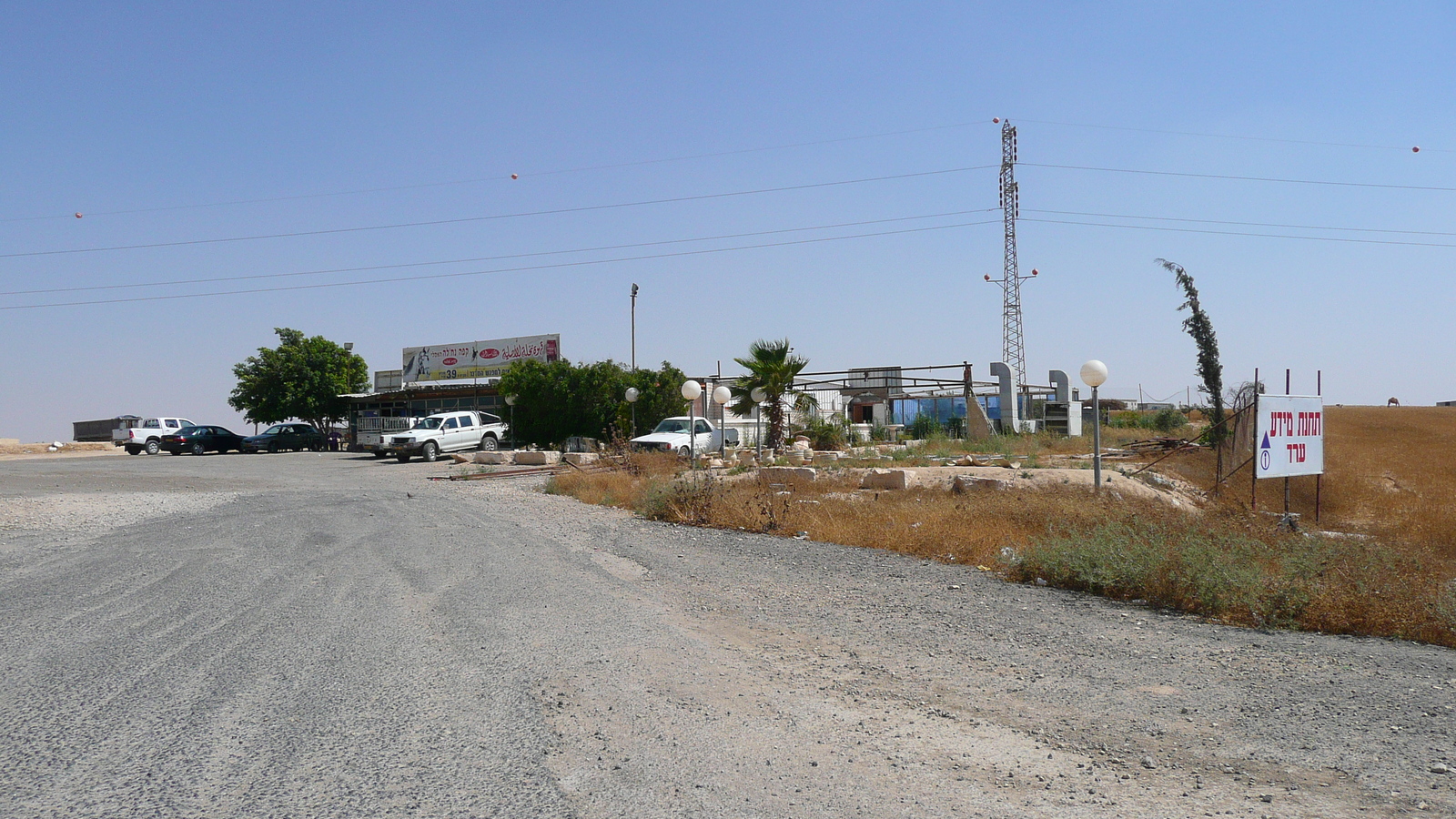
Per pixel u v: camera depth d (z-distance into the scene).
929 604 8.16
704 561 10.72
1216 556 8.50
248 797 3.67
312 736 4.39
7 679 5.36
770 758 4.23
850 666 6.00
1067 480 17.55
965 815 3.61
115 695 5.04
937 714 4.98
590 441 34.09
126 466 32.56
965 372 35.75
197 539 12.16
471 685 5.30
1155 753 4.38
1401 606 7.30
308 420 51.06
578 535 13.00
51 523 14.14
